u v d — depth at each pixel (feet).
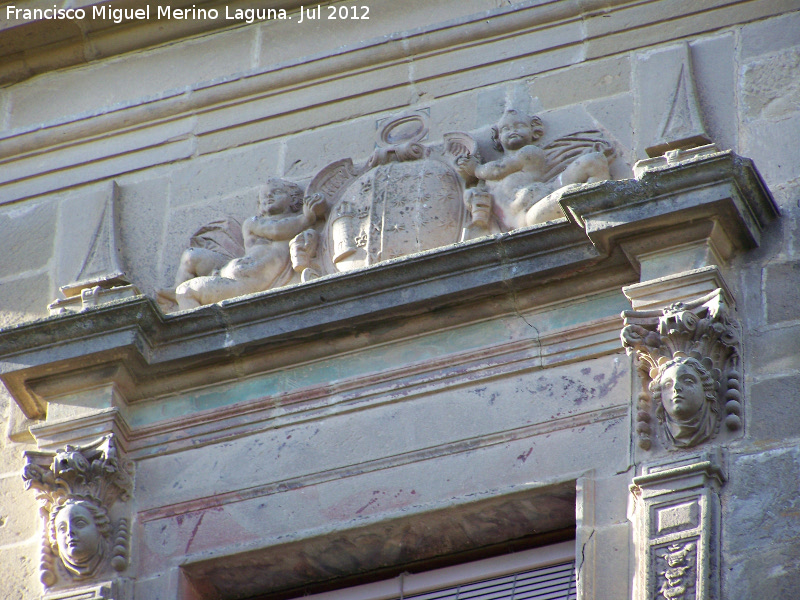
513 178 83.05
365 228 83.66
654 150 80.79
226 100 93.15
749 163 76.33
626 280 78.54
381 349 81.15
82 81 97.86
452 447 77.00
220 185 90.43
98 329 82.17
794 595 67.31
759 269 76.64
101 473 80.12
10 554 80.94
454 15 92.68
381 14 94.12
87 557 78.33
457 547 76.69
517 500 74.59
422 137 87.92
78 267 89.71
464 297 79.77
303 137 90.58
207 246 87.92
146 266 88.63
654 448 72.84
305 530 76.84
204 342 82.33
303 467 78.84
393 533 76.18
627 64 86.48
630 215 76.64
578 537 71.77
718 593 68.03
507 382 77.97
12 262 91.56
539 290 79.41
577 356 77.46
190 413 82.28
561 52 88.43
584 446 74.79
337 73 92.02
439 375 79.20
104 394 82.53
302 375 81.71
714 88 83.76
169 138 93.09
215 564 77.56
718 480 70.74
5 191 94.38
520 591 74.95
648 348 74.18
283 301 81.46
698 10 87.04
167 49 97.45
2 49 98.32
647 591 68.39
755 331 74.69
